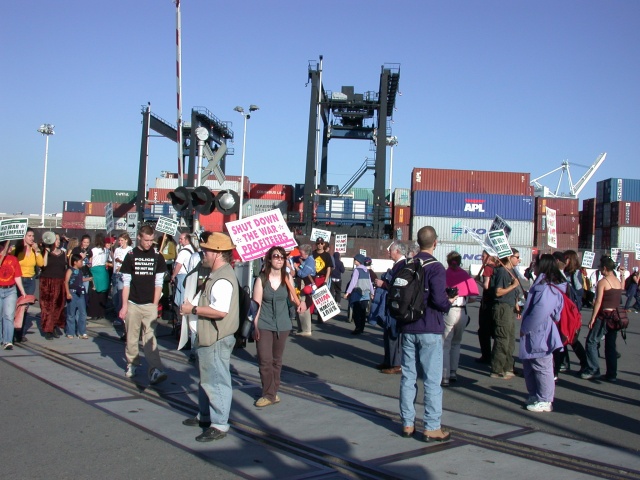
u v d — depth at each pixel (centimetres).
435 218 5044
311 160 4834
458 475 500
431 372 593
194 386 798
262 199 5997
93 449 545
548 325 729
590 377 963
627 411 754
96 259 1430
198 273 663
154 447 555
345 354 1129
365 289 1400
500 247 949
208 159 4506
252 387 814
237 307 604
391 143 6050
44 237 1133
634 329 1705
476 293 897
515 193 5119
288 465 518
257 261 1384
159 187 6150
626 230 5059
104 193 6862
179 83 1462
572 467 527
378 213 5003
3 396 718
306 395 775
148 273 813
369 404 735
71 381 805
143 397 738
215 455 538
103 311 1466
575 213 5159
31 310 1566
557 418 706
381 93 4931
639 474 515
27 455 526
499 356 942
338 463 526
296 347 1192
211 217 5778
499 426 654
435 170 5141
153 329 811
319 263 1396
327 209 5212
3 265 1020
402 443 584
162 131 5119
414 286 586
